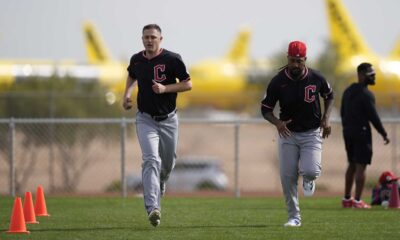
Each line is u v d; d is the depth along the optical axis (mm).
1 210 31078
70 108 64312
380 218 27734
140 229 24422
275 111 54719
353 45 113750
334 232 23562
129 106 24406
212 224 25953
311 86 23453
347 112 31047
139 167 69000
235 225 25641
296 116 23703
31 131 54062
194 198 38094
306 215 28828
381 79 108438
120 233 23375
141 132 23797
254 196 39969
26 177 53812
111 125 56812
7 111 64438
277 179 54750
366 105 30469
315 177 23984
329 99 23844
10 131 38844
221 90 128625
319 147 23953
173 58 23656
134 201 35594
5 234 23125
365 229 24328
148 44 23469
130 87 24547
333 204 33906
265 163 79875
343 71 107812
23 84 74625
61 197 38469
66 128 53938
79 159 56281
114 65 110625
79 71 104875
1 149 53844
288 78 23469
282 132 23453
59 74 75500
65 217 28297
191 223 26266
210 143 91938
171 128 24094
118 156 64312
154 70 23609
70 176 55156
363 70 30625
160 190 25438
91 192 47062
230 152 88312
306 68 23578
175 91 23438
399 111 83938
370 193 43188
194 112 114000
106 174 61781
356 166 31391
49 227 25078
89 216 28672
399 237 22562
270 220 27312
